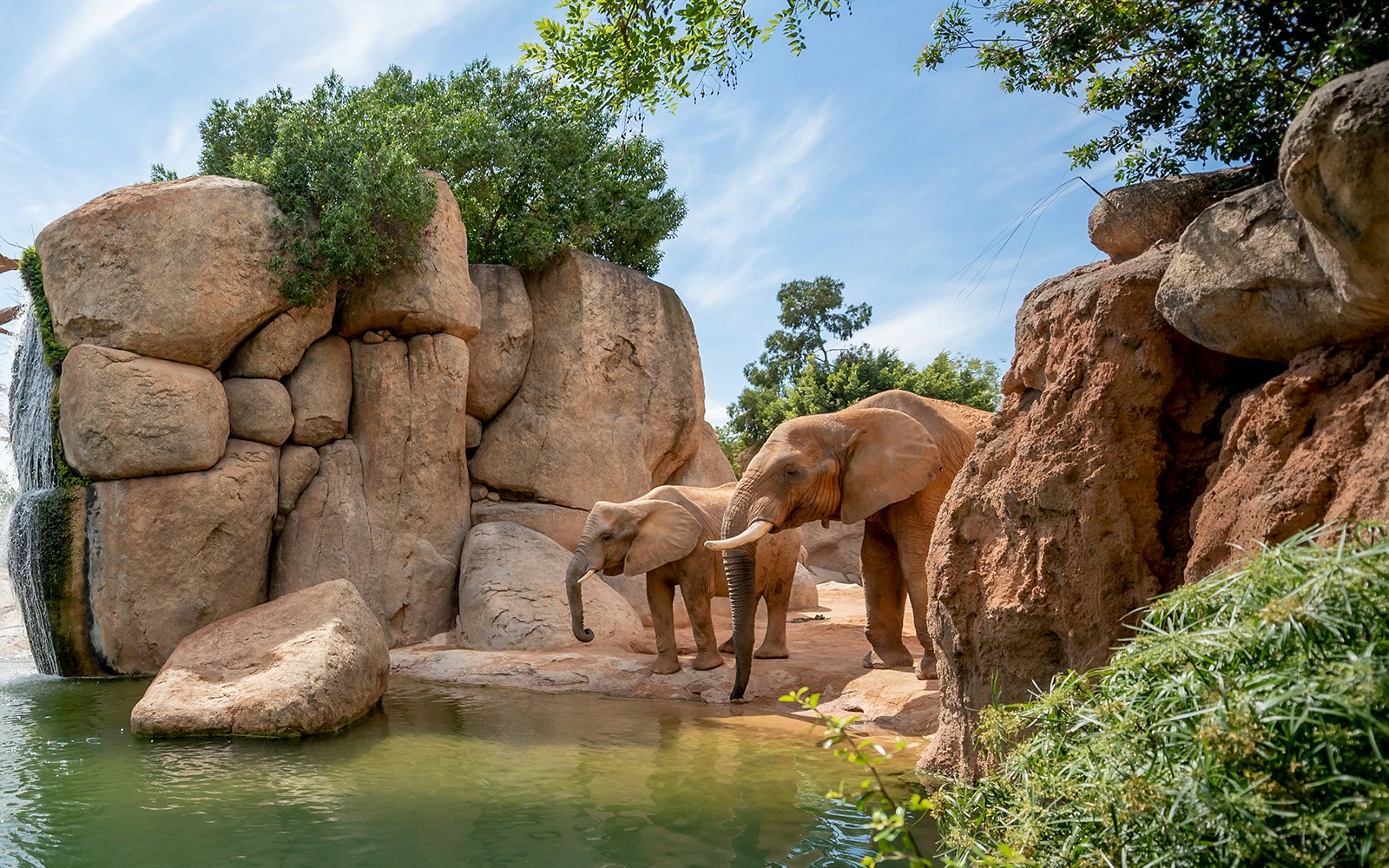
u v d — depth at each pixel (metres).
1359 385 4.05
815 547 26.34
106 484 13.06
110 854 5.18
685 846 5.27
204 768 7.18
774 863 4.96
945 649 6.34
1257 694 2.59
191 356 13.52
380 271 15.12
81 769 7.16
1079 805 2.97
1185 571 4.68
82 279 13.23
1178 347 5.24
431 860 5.06
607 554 11.60
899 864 4.87
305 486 14.98
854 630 14.46
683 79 7.32
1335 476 3.97
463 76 20.38
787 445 10.25
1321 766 2.45
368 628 10.16
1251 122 5.62
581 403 18.09
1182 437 5.29
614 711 9.73
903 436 10.20
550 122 19.08
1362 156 3.38
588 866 4.94
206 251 13.34
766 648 11.88
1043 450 5.57
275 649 9.34
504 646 13.74
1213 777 2.57
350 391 15.59
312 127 15.09
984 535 6.07
